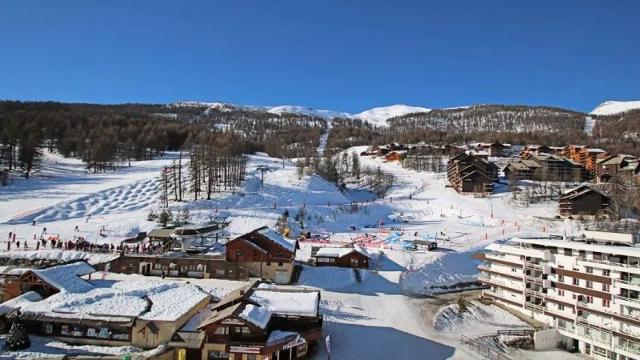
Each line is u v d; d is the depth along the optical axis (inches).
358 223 5132.9
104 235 3833.7
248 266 3117.6
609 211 5206.7
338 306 2741.1
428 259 3715.6
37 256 3211.1
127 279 2938.0
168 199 5103.3
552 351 2422.5
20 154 5969.5
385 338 2357.3
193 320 2071.9
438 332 2506.2
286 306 2128.4
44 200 4825.3
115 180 5989.2
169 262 3125.0
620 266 2285.9
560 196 5787.4
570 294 2536.9
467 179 6535.4
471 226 5049.2
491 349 2335.1
